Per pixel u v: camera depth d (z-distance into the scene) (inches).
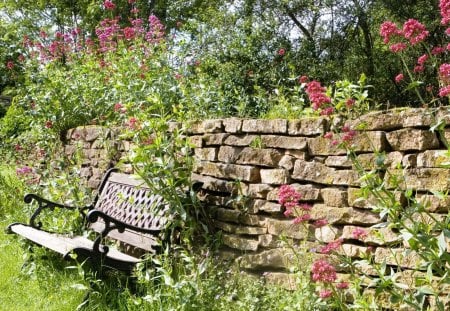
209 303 153.2
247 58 484.4
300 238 156.0
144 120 187.9
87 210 235.6
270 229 164.4
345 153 146.0
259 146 170.2
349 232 143.5
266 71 467.8
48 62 324.5
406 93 569.6
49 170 276.8
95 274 173.5
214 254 178.5
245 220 172.4
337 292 139.1
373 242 137.6
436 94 477.7
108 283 180.9
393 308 130.2
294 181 160.6
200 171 192.4
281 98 212.8
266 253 164.1
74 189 237.0
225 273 169.2
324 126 151.5
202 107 242.5
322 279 121.0
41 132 306.5
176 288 150.5
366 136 136.2
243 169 174.6
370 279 130.0
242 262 170.1
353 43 644.1
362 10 598.2
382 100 594.2
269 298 150.7
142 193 201.8
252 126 173.3
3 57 437.7
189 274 177.9
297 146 158.7
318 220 140.3
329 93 144.0
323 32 634.2
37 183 294.7
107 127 256.8
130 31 275.0
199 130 194.4
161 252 178.7
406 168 132.3
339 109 149.0
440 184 126.1
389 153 136.7
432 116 125.9
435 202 126.3
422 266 116.7
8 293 187.9
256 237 169.9
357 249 140.6
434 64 122.5
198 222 182.5
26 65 327.0
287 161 161.3
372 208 127.3
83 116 301.0
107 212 218.8
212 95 262.1
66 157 286.5
